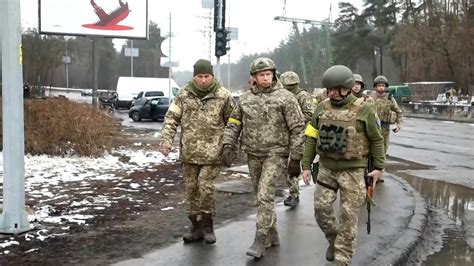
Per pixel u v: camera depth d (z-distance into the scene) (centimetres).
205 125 548
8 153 588
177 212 719
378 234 621
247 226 649
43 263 504
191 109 550
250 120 520
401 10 6391
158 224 655
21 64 590
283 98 510
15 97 583
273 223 530
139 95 4059
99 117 1290
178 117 557
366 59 7144
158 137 1916
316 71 7850
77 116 1229
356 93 786
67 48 7544
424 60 5284
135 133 2122
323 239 593
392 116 960
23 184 599
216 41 1401
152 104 3022
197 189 572
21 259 514
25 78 4812
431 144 1777
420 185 1014
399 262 538
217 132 552
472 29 4716
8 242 564
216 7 1388
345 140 450
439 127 2641
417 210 749
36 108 1216
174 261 516
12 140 586
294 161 507
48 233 604
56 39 5234
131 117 3045
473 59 4794
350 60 7000
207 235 574
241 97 529
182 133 557
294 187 760
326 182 474
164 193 849
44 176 969
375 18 6631
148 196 824
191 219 581
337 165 458
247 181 980
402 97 4756
